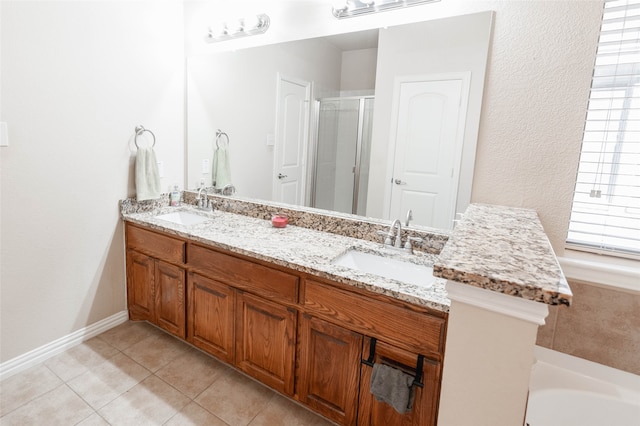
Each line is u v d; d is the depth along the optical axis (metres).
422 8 1.66
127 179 2.32
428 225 1.74
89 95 2.04
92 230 2.17
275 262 1.56
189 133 2.61
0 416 1.62
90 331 2.24
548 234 1.50
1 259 1.79
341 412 1.48
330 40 1.94
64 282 2.07
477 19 1.51
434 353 1.22
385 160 1.83
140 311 2.31
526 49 1.44
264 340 1.68
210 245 1.83
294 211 2.16
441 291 1.26
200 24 2.45
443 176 1.68
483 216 1.34
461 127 1.61
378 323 1.32
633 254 1.47
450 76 1.61
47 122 1.87
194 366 2.03
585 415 1.32
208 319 1.92
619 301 1.41
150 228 2.13
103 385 1.84
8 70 1.70
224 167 2.48
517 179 1.53
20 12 1.71
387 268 1.67
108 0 2.07
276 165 2.25
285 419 1.68
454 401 0.84
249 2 2.22
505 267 0.78
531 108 1.46
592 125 1.49
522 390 0.76
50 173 1.92
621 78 1.42
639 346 1.41
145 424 1.61
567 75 1.39
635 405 1.28
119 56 2.16
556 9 1.38
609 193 1.50
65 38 1.89
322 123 2.02
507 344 0.76
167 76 2.46
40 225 1.92
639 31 1.36
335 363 1.46
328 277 1.40
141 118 2.34
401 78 1.73
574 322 1.50
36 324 1.97
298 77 2.08
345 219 1.96
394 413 1.34
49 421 1.60
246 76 2.28
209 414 1.69
